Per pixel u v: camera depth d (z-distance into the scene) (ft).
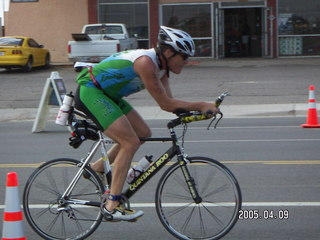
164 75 18.22
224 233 17.95
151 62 17.17
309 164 28.99
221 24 103.71
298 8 101.71
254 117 49.78
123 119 17.52
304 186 24.45
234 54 105.60
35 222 18.58
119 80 17.51
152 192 23.93
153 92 17.22
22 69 90.68
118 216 17.66
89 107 17.67
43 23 106.32
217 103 16.99
